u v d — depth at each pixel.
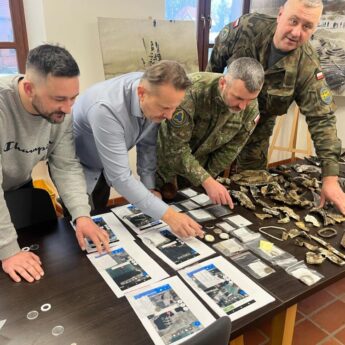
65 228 1.25
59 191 1.26
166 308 0.88
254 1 3.41
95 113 1.18
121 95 1.20
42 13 2.25
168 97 1.05
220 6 3.24
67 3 2.30
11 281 0.97
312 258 1.09
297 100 1.75
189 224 1.18
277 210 1.41
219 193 1.39
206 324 0.83
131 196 1.21
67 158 1.28
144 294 0.92
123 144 1.21
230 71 1.28
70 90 0.96
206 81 1.42
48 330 0.81
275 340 1.16
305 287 0.97
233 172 2.01
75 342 0.77
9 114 1.06
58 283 0.96
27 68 0.96
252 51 1.80
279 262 1.08
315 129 1.64
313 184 1.66
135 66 2.62
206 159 1.72
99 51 2.54
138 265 1.04
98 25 2.42
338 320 1.77
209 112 1.46
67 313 0.86
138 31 2.58
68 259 1.07
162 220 1.21
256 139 2.09
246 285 0.97
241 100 1.29
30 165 1.24
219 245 1.16
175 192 1.56
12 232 1.03
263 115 1.92
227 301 0.90
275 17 1.78
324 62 3.33
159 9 2.68
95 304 0.89
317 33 3.27
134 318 0.85
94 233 1.13
